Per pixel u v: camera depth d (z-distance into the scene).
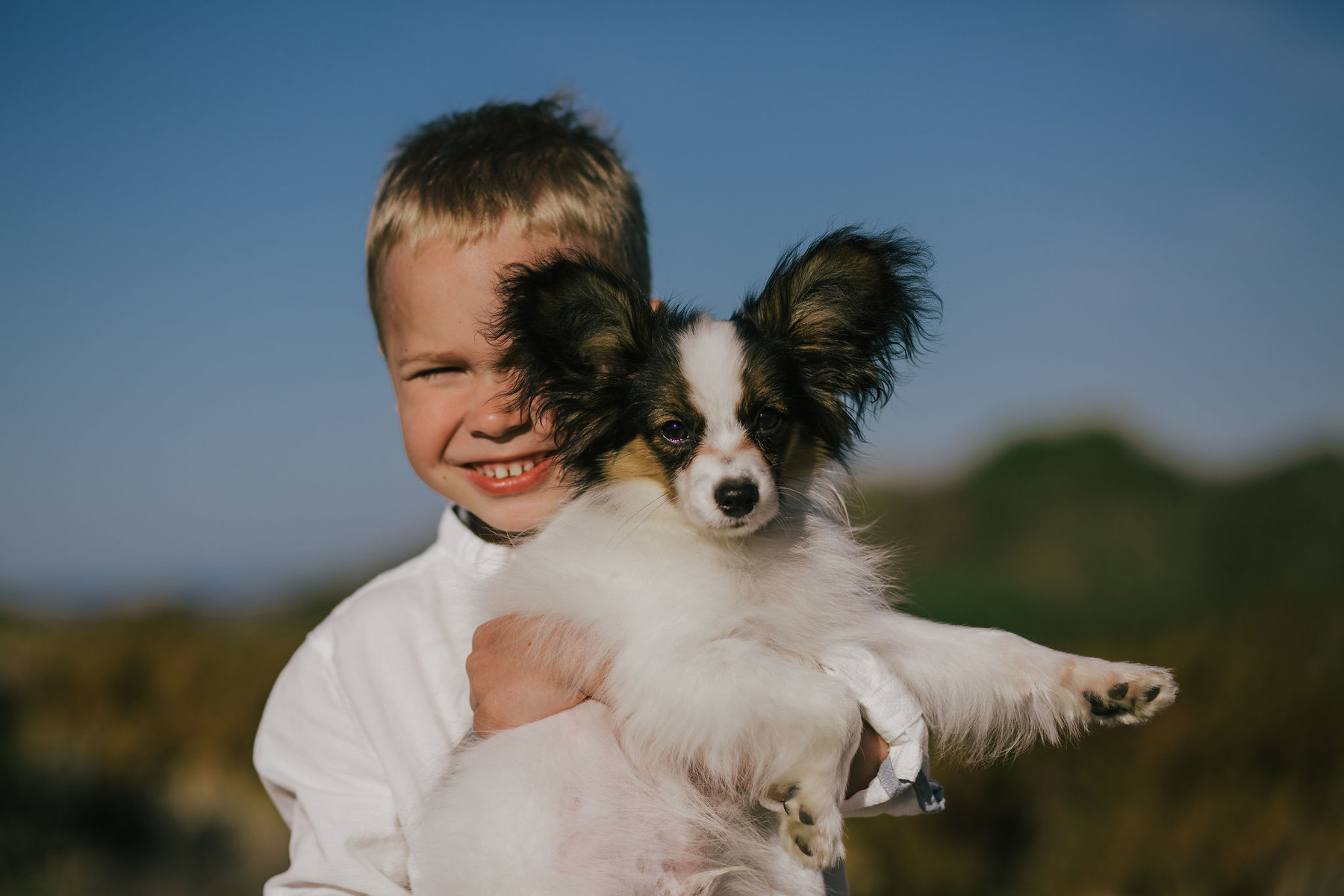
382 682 2.96
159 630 13.83
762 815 2.82
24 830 9.20
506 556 3.16
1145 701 2.75
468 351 3.08
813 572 3.02
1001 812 7.53
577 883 2.59
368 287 3.37
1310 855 7.09
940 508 19.41
